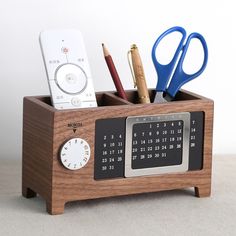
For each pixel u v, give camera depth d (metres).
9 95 1.37
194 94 1.22
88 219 1.11
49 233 1.05
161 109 1.16
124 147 1.14
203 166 1.21
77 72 1.15
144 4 1.39
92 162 1.12
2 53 1.35
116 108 1.12
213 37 1.42
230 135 1.47
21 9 1.34
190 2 1.40
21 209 1.14
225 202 1.20
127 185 1.16
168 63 1.35
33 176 1.16
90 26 1.37
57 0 1.35
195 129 1.19
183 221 1.11
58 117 1.09
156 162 1.17
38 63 1.37
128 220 1.11
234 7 1.42
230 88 1.45
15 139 1.39
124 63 1.40
